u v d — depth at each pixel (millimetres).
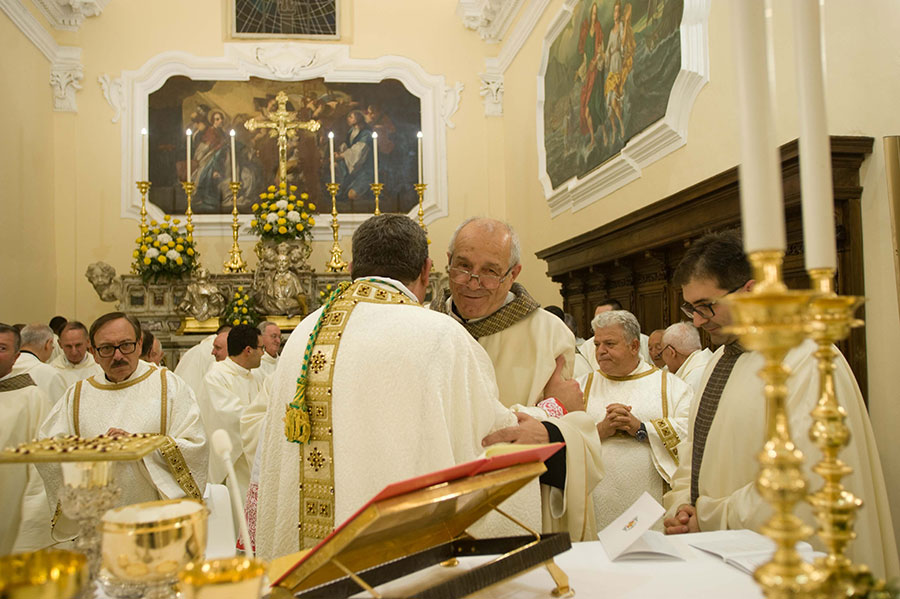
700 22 5152
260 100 10312
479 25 10742
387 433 1627
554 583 1393
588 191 7285
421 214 9047
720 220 4363
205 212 10008
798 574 763
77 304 9625
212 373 5281
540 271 9047
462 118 10711
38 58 9242
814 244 875
